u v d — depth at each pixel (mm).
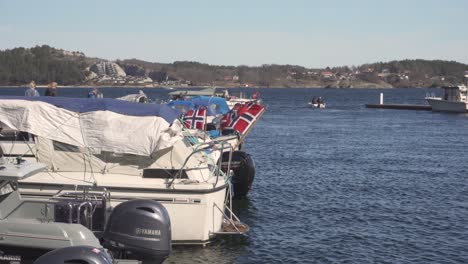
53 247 9195
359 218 17734
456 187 23375
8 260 9453
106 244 10188
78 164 13617
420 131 52219
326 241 15094
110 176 13414
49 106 13664
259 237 15250
